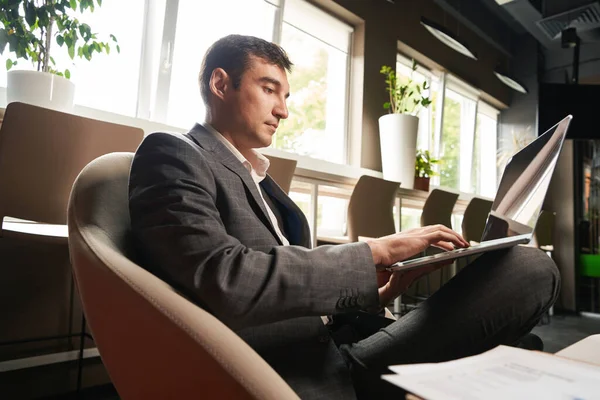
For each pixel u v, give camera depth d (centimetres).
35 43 200
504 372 35
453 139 606
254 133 92
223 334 45
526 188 82
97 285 51
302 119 409
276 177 227
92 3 217
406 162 380
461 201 469
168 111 295
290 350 67
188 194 60
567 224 529
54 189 150
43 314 190
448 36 422
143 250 60
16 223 175
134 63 280
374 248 70
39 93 186
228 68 92
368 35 437
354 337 89
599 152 527
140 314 47
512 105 652
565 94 500
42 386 184
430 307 72
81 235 54
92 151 156
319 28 419
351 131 429
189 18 309
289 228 96
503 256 73
